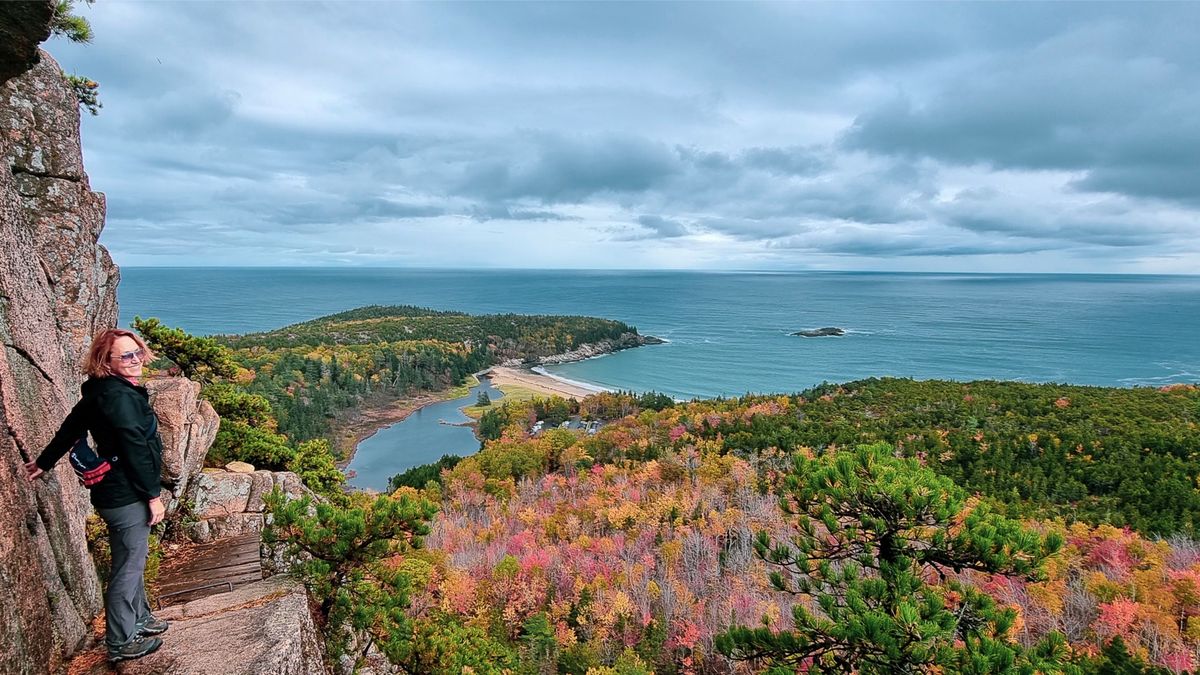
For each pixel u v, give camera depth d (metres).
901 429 70.88
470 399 147.00
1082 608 26.14
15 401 5.39
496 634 33.38
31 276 6.32
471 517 60.56
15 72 5.16
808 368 187.75
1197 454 51.34
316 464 19.25
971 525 7.88
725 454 67.31
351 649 9.00
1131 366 183.00
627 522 53.12
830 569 8.62
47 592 5.34
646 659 32.59
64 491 6.25
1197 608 25.59
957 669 6.68
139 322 15.80
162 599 8.49
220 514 11.95
